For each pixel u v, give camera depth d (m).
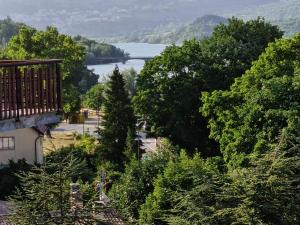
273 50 53.00
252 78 51.78
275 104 46.88
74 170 17.58
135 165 39.22
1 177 36.50
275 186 25.17
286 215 25.05
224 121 51.09
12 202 17.84
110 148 58.03
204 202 25.62
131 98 68.81
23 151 45.69
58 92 17.73
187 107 64.25
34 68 17.38
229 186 25.34
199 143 64.25
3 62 17.58
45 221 16.78
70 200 17.50
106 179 41.50
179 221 25.52
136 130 64.75
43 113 17.39
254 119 46.56
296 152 30.34
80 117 87.75
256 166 27.34
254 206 24.86
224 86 65.31
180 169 35.38
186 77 65.50
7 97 16.53
